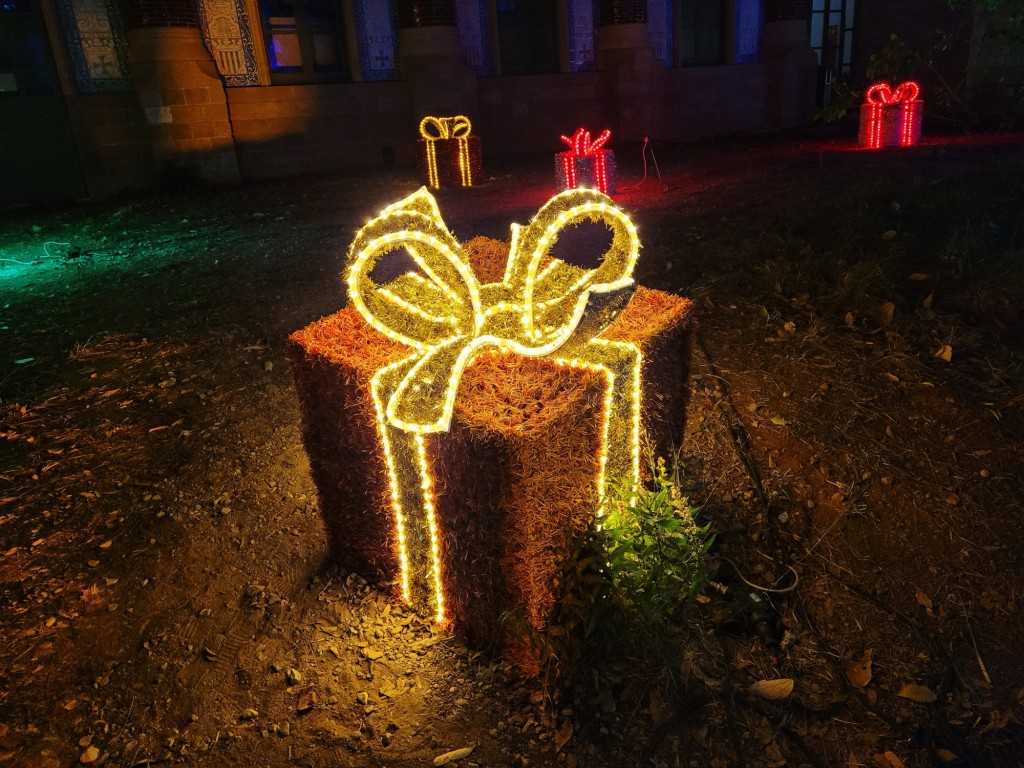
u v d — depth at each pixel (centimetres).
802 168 1038
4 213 1108
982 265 490
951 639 271
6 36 1121
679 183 995
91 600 281
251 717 237
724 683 248
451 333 233
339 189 1180
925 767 229
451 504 230
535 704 237
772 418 374
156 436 385
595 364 235
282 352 474
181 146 1216
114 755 226
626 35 1534
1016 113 664
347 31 1350
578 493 234
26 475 353
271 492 339
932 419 368
